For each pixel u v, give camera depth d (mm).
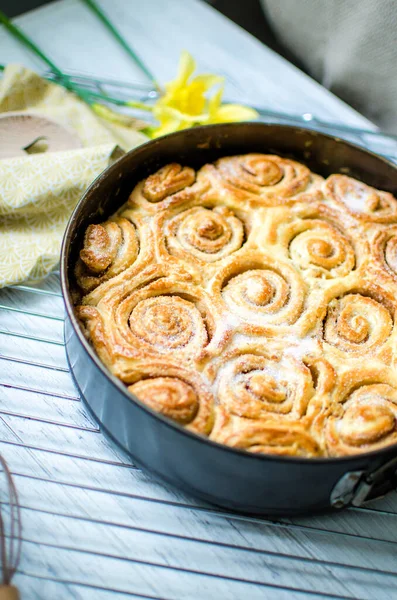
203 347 593
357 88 889
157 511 593
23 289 681
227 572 575
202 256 641
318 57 907
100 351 585
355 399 587
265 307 619
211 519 594
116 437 588
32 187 695
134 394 558
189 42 869
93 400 587
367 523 604
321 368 592
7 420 617
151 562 572
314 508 579
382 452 523
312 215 675
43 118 747
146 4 892
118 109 819
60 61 832
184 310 609
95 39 855
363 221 669
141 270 624
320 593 572
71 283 622
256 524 597
